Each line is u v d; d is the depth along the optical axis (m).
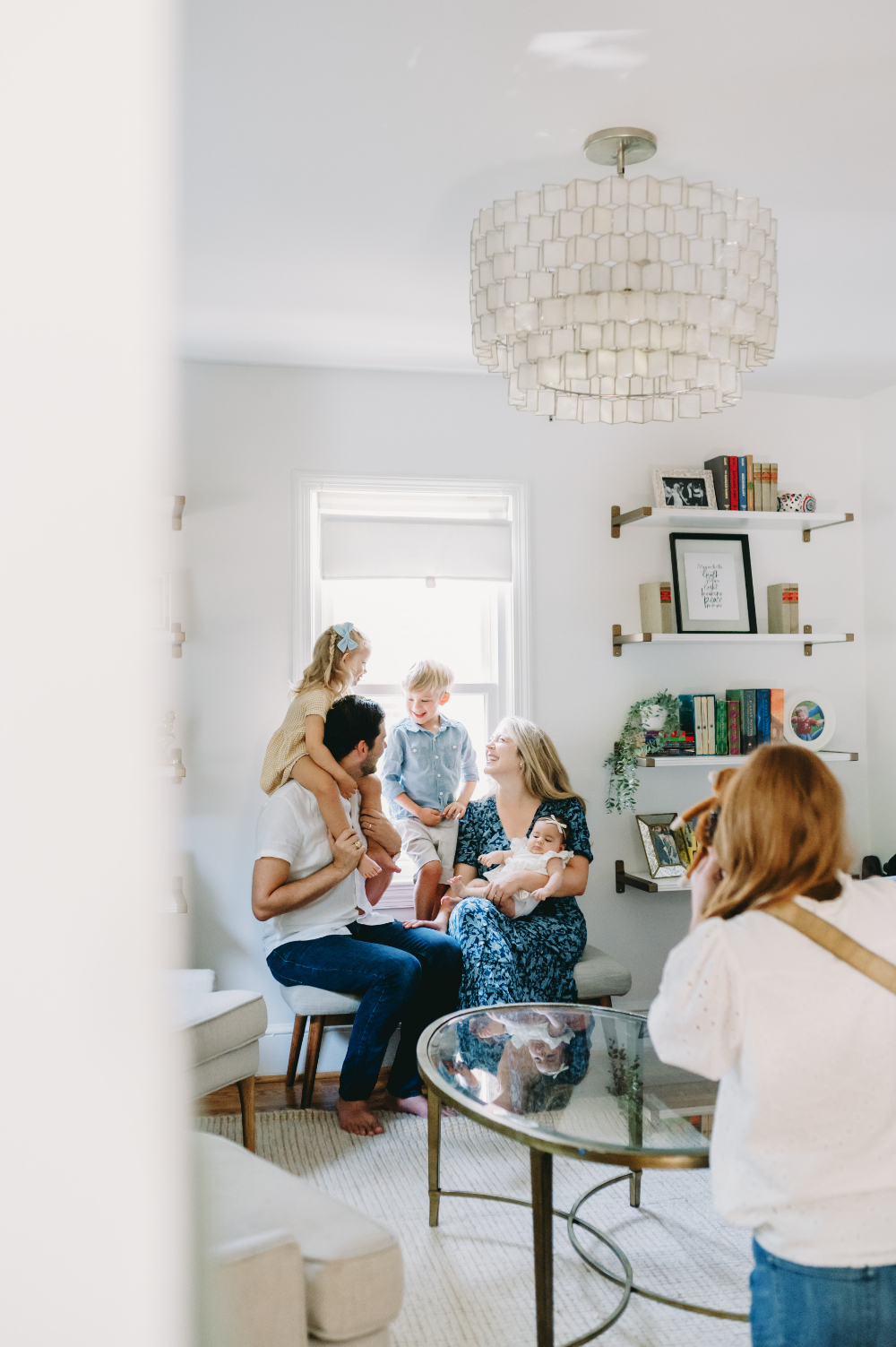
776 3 1.83
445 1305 2.17
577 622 4.04
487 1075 2.22
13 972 0.22
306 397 3.81
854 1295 1.24
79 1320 0.24
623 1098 2.08
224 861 3.64
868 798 4.35
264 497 3.75
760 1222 1.31
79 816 0.23
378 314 3.33
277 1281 1.47
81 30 0.24
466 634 4.04
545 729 4.00
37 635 0.23
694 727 3.99
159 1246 0.24
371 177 2.46
